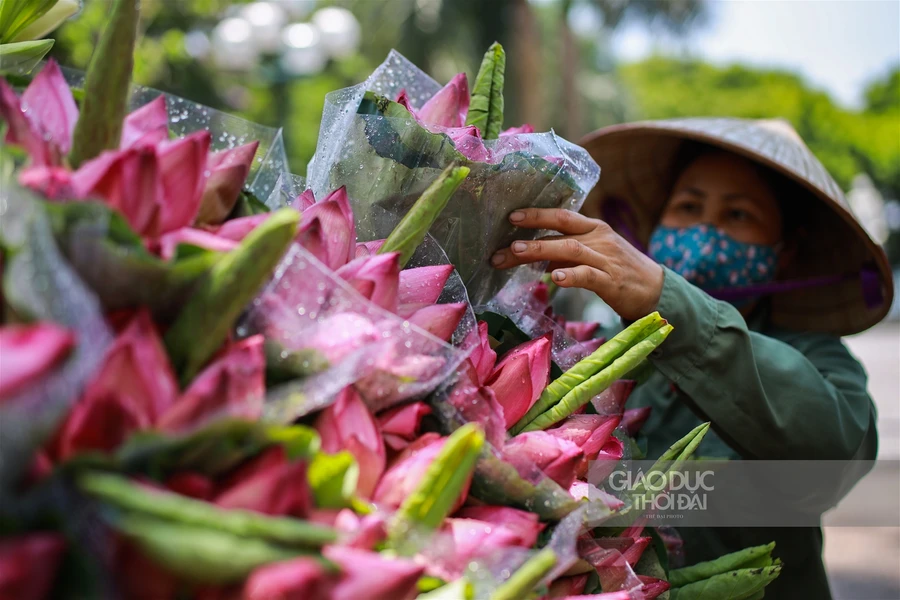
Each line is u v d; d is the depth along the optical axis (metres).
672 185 1.74
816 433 1.13
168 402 0.47
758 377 1.08
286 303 0.57
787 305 1.64
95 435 0.44
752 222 1.50
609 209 1.75
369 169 0.85
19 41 0.83
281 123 8.51
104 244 0.48
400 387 0.64
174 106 0.81
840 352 1.39
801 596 1.31
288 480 0.47
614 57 13.91
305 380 0.54
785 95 22.03
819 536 1.34
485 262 0.94
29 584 0.40
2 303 0.49
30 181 0.50
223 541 0.42
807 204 1.60
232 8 6.05
